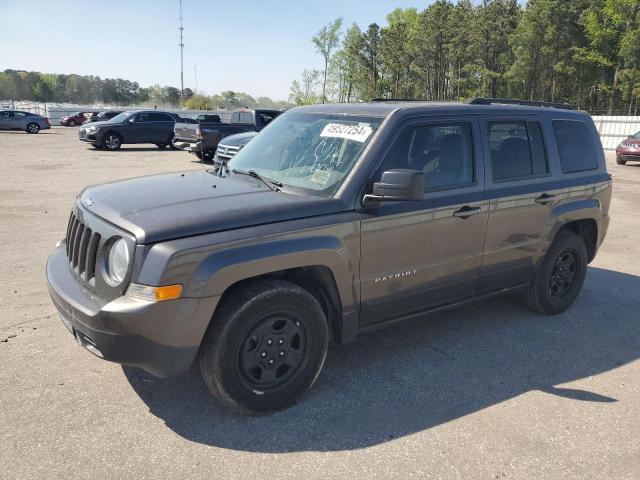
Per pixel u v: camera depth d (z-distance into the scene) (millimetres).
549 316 5223
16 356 3990
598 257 7562
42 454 2902
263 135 4555
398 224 3715
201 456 2939
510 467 2943
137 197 3453
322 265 3393
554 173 4875
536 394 3738
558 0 63312
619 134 29766
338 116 4113
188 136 18844
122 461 2871
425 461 2965
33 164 17031
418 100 4820
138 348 2910
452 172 4105
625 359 4348
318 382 3797
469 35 71812
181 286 2900
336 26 62312
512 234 4527
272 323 3270
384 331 4730
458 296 4332
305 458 2957
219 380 3135
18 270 6027
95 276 3152
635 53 56781
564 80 72062
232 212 3180
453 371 4031
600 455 3078
